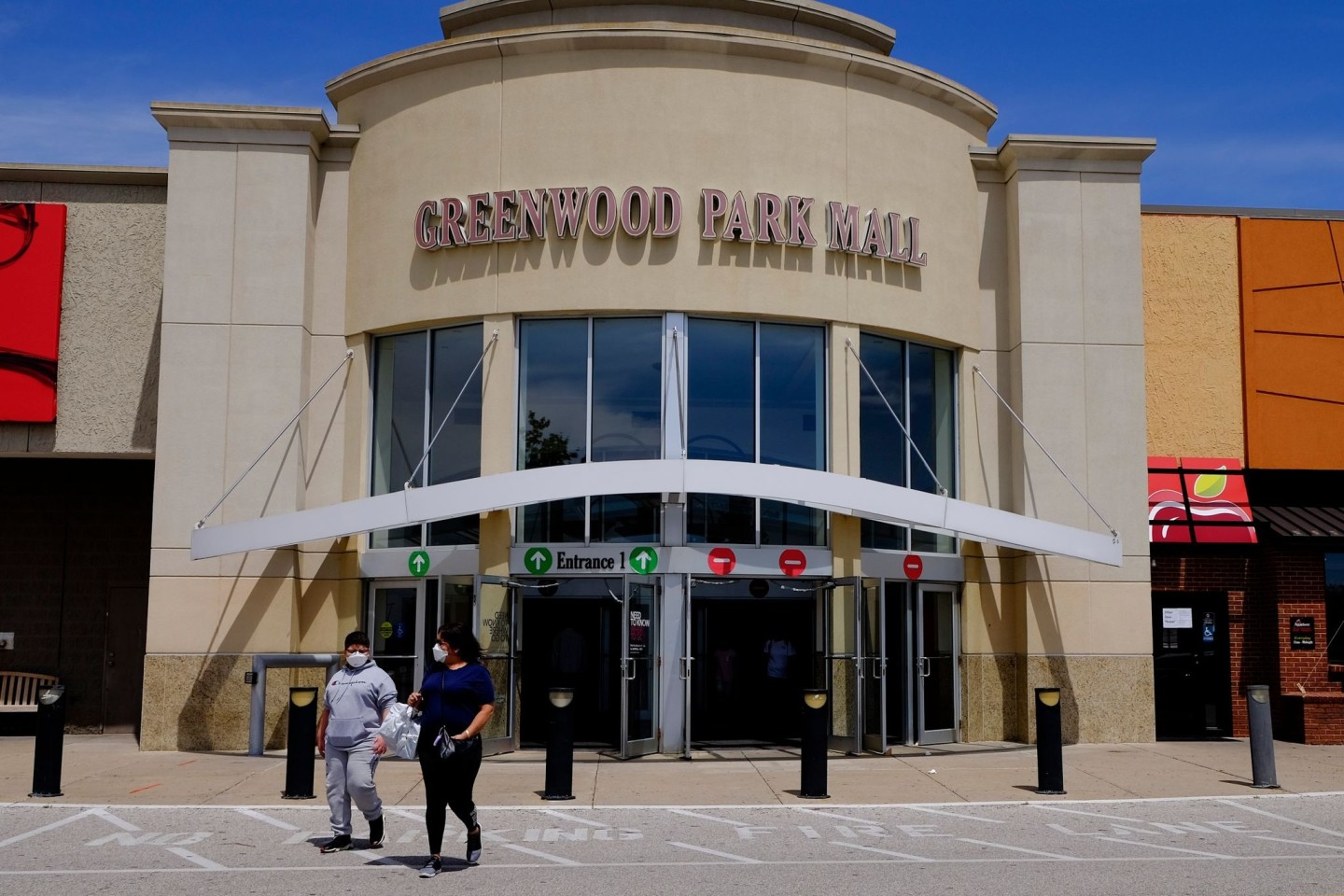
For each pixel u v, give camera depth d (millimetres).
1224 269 22328
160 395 19188
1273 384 22062
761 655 21000
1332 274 22328
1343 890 9461
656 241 18516
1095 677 19906
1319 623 20484
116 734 21578
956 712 19953
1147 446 21641
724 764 16812
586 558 18047
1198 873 10164
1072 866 10430
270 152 19656
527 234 18531
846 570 18688
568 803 13586
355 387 19625
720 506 18484
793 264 18875
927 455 20250
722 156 18766
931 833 12047
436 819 9945
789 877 9906
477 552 18438
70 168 20703
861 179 19438
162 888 9461
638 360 18688
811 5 20750
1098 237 20688
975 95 20906
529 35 18812
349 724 10938
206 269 19438
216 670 18750
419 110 19469
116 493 22109
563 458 18562
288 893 9273
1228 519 21000
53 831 11977
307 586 19266
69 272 20781
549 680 19906
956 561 20188
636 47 18812
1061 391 20375
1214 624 21125
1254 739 15039
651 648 17938
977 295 20875
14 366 20438
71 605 21844
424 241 19062
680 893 9305
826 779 14148
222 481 19094
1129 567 20156
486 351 18672
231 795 13992
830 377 19016
